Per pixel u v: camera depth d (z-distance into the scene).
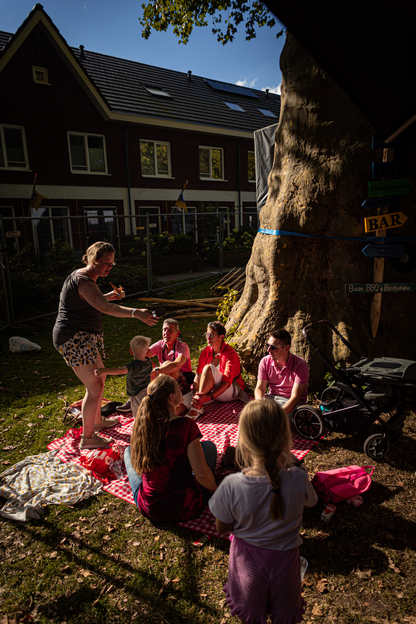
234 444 3.92
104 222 17.66
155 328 8.59
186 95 21.75
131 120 17.50
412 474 3.39
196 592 2.35
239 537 1.67
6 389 5.48
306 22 1.51
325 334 4.99
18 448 3.99
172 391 2.59
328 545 2.67
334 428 3.85
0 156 14.90
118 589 2.39
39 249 9.93
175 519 2.81
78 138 16.69
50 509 3.09
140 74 20.91
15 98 14.84
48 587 2.42
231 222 22.11
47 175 15.89
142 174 18.64
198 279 14.19
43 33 15.10
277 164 5.54
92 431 3.91
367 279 4.91
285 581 1.63
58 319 3.78
